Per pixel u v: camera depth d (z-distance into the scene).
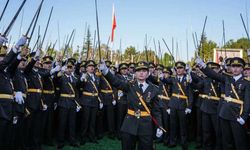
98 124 10.38
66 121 8.94
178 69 9.88
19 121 6.98
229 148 7.01
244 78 6.99
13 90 6.41
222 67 9.48
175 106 9.53
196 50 8.59
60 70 9.05
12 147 6.67
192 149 9.60
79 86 9.54
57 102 9.50
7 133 6.29
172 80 9.97
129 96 5.89
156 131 5.93
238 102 6.87
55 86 9.45
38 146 8.12
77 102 9.47
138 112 5.73
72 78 9.45
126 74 10.88
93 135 9.65
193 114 10.71
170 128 9.68
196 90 10.54
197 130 9.94
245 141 6.84
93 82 9.71
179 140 10.07
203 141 9.20
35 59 7.26
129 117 5.80
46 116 8.48
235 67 7.07
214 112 8.91
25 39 5.77
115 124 10.89
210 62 9.41
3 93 6.05
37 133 8.10
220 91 8.74
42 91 8.42
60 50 10.28
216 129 8.41
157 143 10.30
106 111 10.63
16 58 6.11
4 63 5.70
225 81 7.30
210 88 9.06
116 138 10.61
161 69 11.02
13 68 6.22
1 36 5.51
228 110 6.93
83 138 9.32
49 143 9.10
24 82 7.22
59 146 8.75
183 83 9.68
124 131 5.72
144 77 5.94
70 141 9.08
